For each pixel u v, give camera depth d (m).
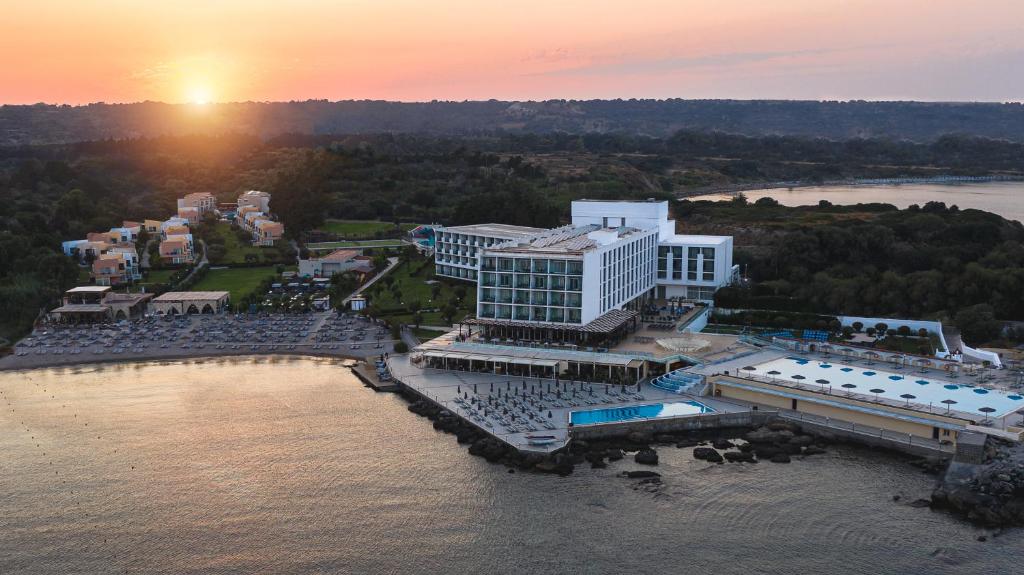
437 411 161.88
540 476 135.25
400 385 179.62
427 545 114.38
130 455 144.88
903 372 175.00
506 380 179.50
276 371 195.75
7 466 140.62
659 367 181.75
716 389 169.38
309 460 142.00
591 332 190.88
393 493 129.62
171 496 129.25
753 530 117.94
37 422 161.25
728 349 192.88
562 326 192.12
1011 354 188.38
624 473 136.38
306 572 108.38
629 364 175.50
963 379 169.00
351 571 108.50
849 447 147.38
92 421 161.50
